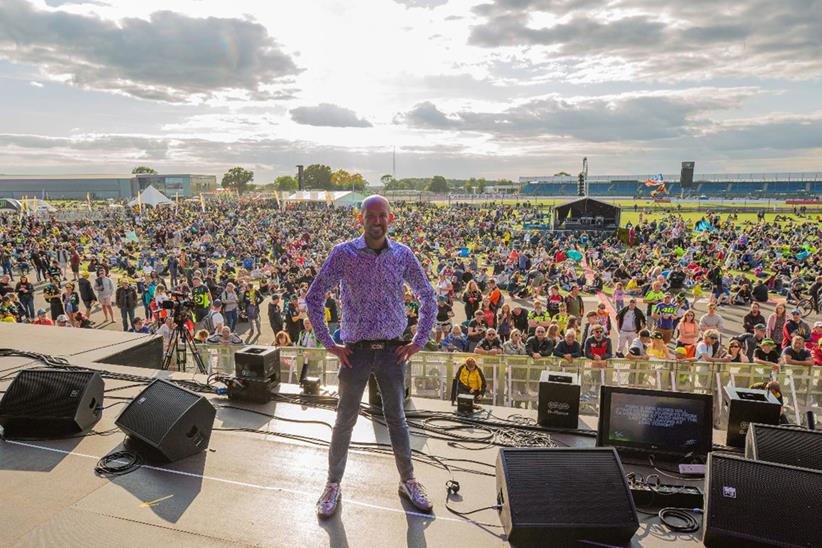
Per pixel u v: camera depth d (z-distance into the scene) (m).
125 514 2.69
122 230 36.84
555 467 2.59
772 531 2.33
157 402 3.38
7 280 14.63
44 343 5.77
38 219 48.34
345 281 2.61
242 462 3.24
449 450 3.45
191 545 2.45
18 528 2.57
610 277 20.86
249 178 137.38
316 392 4.34
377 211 2.47
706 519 2.43
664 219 51.25
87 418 3.67
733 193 121.88
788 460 2.79
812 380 7.17
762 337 9.48
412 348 2.66
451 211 64.25
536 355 7.71
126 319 13.85
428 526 2.61
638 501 2.87
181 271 21.25
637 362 7.35
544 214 61.88
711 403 3.27
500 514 2.68
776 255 27.31
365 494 2.89
